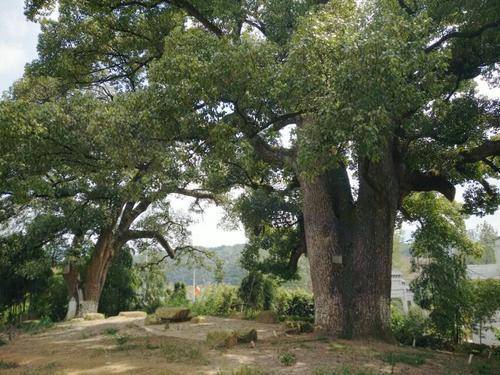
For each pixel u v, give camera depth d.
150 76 10.90
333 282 12.35
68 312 22.17
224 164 11.33
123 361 9.02
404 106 9.08
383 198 12.21
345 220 13.00
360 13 9.54
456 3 11.27
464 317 15.23
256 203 18.92
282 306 21.55
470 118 13.00
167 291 29.03
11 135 12.47
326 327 12.11
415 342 13.89
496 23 11.35
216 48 10.57
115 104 13.02
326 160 9.17
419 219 18.69
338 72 8.54
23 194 15.02
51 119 13.89
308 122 10.61
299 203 18.48
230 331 11.35
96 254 23.08
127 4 16.47
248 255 20.19
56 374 8.05
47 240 21.30
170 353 9.56
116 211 22.12
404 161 13.45
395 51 8.27
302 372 8.00
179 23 17.03
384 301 12.15
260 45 10.66
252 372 7.67
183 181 13.19
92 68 20.45
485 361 11.02
